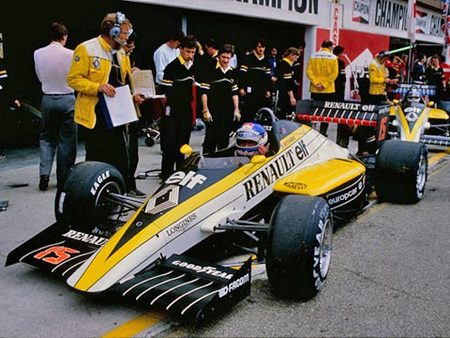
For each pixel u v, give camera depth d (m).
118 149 6.12
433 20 25.12
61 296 4.04
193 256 4.16
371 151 8.17
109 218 5.08
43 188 6.92
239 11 12.65
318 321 3.72
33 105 10.27
